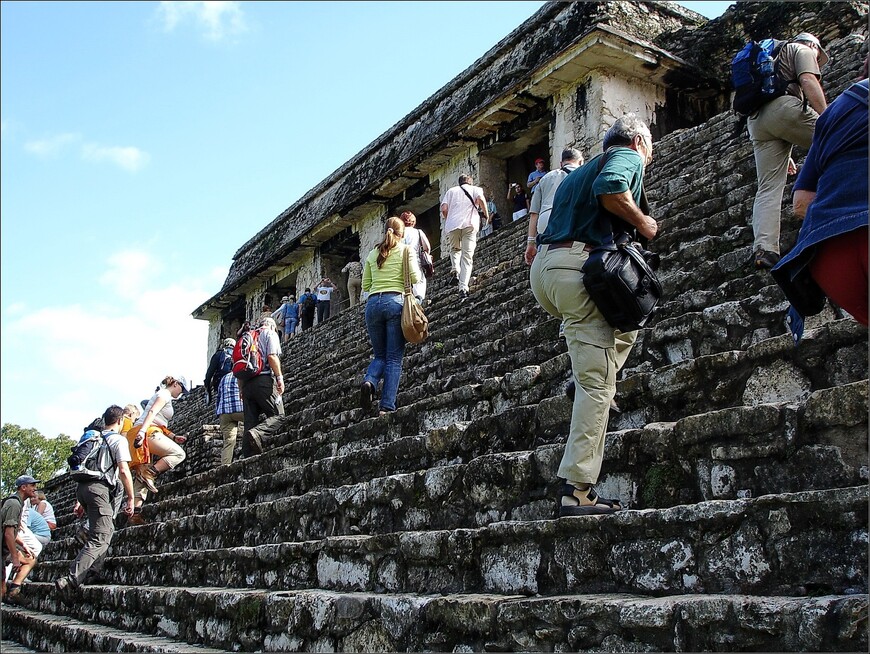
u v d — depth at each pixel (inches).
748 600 96.9
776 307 173.3
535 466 152.3
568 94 559.2
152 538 309.9
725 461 124.8
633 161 139.5
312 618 161.8
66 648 265.9
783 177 196.9
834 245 106.0
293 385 524.7
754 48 197.6
